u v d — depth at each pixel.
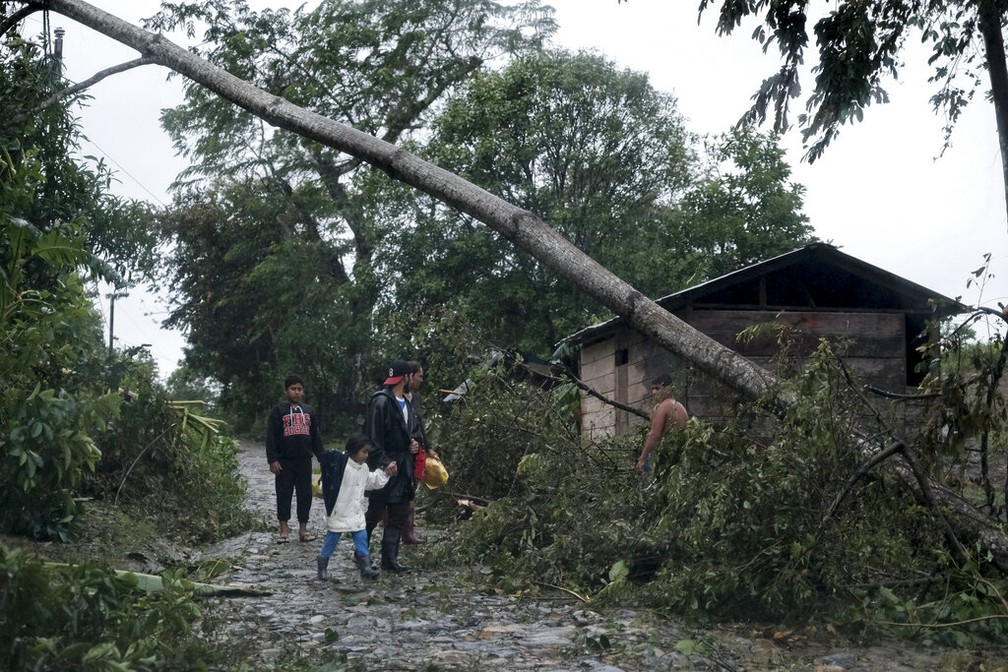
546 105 36.38
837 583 6.59
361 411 43.88
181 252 49.06
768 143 38.66
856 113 9.03
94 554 8.64
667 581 7.15
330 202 42.12
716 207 38.41
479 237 35.12
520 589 8.05
